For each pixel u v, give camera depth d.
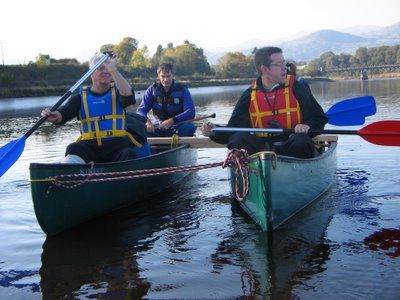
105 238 4.07
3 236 4.17
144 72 67.44
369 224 4.05
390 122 4.73
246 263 3.38
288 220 4.29
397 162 6.47
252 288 2.99
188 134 7.27
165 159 5.66
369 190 5.15
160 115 7.25
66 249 3.82
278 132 4.72
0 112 21.28
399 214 4.29
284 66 4.91
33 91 40.91
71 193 4.26
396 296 2.79
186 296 2.93
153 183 5.44
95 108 4.95
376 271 3.13
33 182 3.94
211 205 4.94
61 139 10.26
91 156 4.93
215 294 2.94
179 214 4.67
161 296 2.95
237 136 4.86
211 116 7.25
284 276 3.13
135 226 4.36
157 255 3.62
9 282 3.23
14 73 49.75
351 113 5.44
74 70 56.19
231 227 4.20
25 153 8.38
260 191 3.97
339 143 8.22
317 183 4.96
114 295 2.99
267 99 4.92
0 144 9.83
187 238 3.97
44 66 53.78
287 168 4.18
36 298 2.99
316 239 3.77
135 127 5.28
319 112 4.95
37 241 4.04
